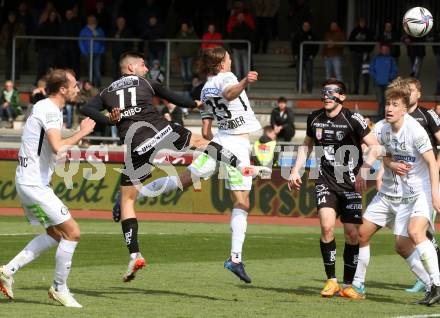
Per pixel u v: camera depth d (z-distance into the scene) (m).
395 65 57.84
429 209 21.59
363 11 65.81
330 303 21.42
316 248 33.66
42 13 64.12
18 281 24.00
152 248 32.31
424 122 23.34
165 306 20.44
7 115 59.00
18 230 36.91
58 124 19.95
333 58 60.56
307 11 62.91
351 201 22.52
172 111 54.06
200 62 23.84
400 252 22.44
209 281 24.91
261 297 22.19
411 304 21.52
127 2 64.81
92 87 55.72
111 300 21.20
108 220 42.66
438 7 61.59
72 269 26.77
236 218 23.27
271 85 64.50
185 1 67.25
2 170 47.69
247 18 61.31
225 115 23.55
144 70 22.77
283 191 45.66
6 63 63.94
